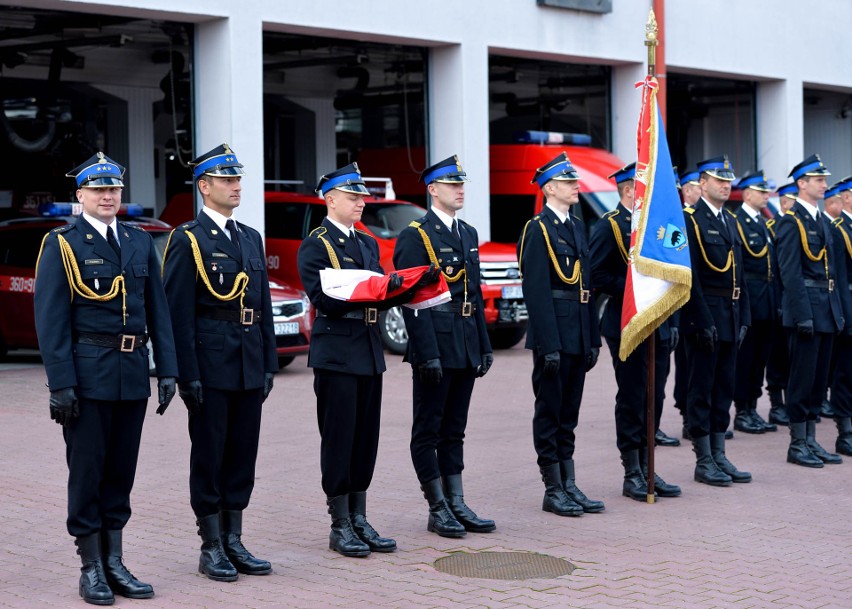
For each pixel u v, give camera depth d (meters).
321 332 6.92
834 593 6.26
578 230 8.05
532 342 7.87
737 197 20.56
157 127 25.31
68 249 6.03
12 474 9.03
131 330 6.11
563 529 7.55
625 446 8.50
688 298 8.16
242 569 6.55
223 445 6.52
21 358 16.38
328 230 7.07
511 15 19.16
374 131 27.27
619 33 20.73
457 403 7.55
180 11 15.38
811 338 9.53
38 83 22.69
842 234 10.05
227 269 6.47
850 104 28.62
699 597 6.16
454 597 6.14
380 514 7.92
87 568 6.07
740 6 23.33
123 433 6.19
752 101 24.98
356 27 17.17
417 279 6.80
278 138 27.12
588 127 26.70
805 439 9.77
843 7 25.80
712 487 8.84
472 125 18.73
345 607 5.98
